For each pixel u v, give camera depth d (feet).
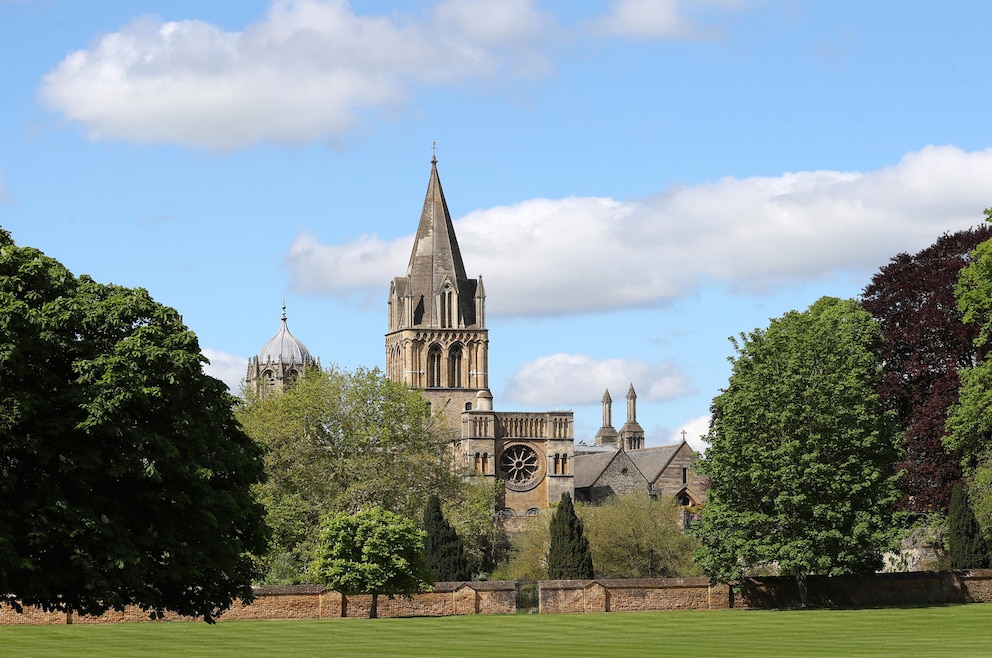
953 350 324.60
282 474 372.79
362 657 170.09
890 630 211.61
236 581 150.71
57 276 147.54
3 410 130.62
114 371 138.82
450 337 624.59
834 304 350.84
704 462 281.74
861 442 269.23
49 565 135.74
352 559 274.16
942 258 337.72
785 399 271.08
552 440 605.31
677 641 196.65
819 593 285.84
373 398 394.73
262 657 170.81
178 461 141.69
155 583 141.79
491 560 448.65
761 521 270.05
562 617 261.85
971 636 197.77
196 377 147.95
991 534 296.51
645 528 426.51
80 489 137.18
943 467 311.27
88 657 170.60
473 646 190.80
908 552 352.49
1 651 181.16
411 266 634.43
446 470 407.03
